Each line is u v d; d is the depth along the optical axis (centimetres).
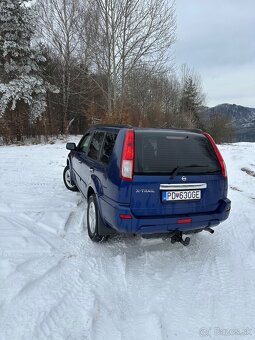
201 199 403
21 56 2330
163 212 384
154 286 357
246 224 571
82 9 2473
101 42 2267
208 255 440
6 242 432
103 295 332
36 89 2330
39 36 2530
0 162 1146
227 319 307
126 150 374
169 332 286
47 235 472
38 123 2308
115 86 2292
